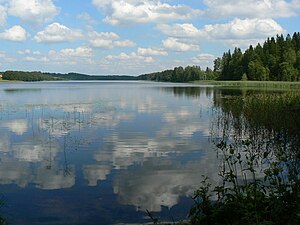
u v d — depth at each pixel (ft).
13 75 638.53
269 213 18.43
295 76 290.35
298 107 61.93
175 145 51.11
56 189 31.53
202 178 34.45
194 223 20.59
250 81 305.94
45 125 70.95
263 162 39.55
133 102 132.67
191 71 504.02
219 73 445.78
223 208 20.33
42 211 26.61
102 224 24.18
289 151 41.39
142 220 24.70
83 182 33.45
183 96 168.45
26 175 36.01
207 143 52.44
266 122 60.70
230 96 149.89
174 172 36.81
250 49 343.26
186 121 77.66
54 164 40.42
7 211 26.55
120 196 29.60
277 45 332.19
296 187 19.25
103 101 136.67
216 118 81.87
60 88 288.30
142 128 67.31
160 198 29.09
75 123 73.92
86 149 48.44
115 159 42.73
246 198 20.24
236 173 34.01
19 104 119.96
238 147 48.60
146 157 43.65
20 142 53.57
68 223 24.43
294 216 17.47
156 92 213.05
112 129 66.13
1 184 32.99
